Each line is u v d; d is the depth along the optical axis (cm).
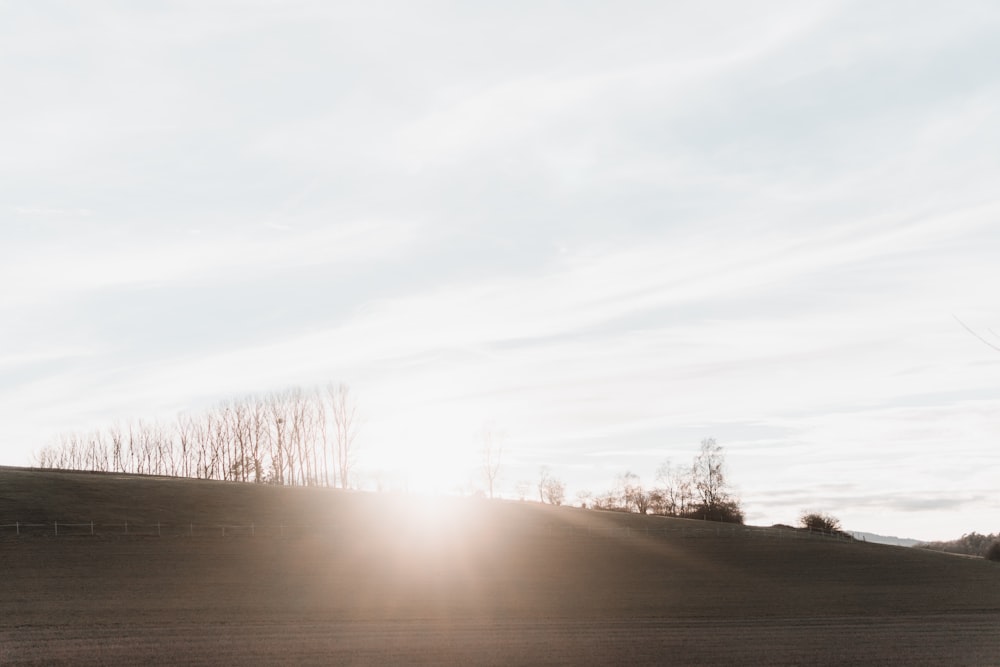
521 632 5247
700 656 4359
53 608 5803
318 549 8744
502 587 7431
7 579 6769
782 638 5062
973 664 4125
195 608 6047
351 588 7112
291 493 11812
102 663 3947
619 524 11669
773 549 9944
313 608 6234
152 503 10125
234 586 6981
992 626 5750
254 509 10481
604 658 4278
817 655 4406
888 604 7088
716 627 5634
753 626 5719
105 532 8719
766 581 8150
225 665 3941
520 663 4112
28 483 10350
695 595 7331
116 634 4884
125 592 6531
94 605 5984
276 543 8888
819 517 13512
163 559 7850
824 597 7381
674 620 6050
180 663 3975
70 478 11006
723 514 15400
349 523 10275
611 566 8675
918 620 6144
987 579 8612
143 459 16112
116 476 11906
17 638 4666
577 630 5394
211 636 4856
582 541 10056
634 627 5600
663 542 10188
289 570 7744
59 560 7531
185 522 9500
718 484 15612
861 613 6594
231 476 15450
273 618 5766
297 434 15225
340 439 15238
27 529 8562
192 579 7162
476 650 4469
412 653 4344
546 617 6141
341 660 4116
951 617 6362
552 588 7481
